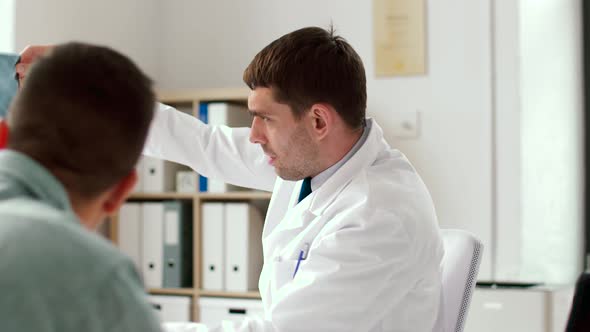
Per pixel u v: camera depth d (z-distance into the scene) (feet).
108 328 2.19
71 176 2.48
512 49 11.03
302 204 5.31
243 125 11.73
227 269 11.06
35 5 10.83
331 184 5.18
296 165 5.14
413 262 4.85
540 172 11.28
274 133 5.02
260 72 4.96
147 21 12.90
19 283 2.11
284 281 5.14
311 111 4.96
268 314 4.76
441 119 11.34
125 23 12.42
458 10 11.28
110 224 11.80
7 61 4.56
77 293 2.16
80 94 2.44
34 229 2.21
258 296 10.89
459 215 11.24
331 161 5.20
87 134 2.44
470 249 5.47
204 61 12.78
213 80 12.72
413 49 11.44
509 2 11.04
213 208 11.14
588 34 11.58
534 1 11.23
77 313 2.15
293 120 4.98
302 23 12.14
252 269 11.16
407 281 4.84
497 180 11.11
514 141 11.03
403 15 11.48
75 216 2.45
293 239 5.32
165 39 13.05
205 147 6.14
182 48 12.93
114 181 2.56
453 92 11.28
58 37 11.22
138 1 12.70
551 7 11.46
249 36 12.49
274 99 4.94
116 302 2.21
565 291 10.39
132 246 11.49
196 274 11.16
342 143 5.15
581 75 11.61
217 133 6.16
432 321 5.08
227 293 11.02
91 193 2.53
